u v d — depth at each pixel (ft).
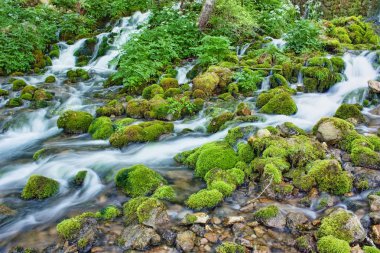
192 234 11.59
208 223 12.29
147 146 19.69
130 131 20.24
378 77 29.73
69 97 29.94
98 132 21.50
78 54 46.21
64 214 13.39
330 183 13.78
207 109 24.50
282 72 29.32
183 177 15.92
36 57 41.57
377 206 12.52
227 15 41.91
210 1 39.60
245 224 12.14
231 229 11.98
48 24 49.93
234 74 28.91
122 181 15.06
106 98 29.89
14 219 13.12
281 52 34.01
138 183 14.67
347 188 13.64
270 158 15.20
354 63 31.32
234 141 18.12
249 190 14.28
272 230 11.82
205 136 20.97
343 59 31.07
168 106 24.14
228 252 10.71
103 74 38.34
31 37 42.73
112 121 23.73
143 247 11.15
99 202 14.20
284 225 11.95
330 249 10.43
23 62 39.19
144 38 35.99
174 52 34.81
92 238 11.50
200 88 27.35
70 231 11.75
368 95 25.18
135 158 18.30
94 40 47.19
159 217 12.24
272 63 32.91
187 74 32.19
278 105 22.97
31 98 29.50
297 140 16.42
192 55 37.35
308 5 54.85
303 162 15.07
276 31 43.47
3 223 12.89
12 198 14.69
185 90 28.37
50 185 14.99
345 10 59.11
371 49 36.24
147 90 28.43
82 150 19.53
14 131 24.63
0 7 45.57
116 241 11.54
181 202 13.78
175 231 11.83
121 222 12.60
